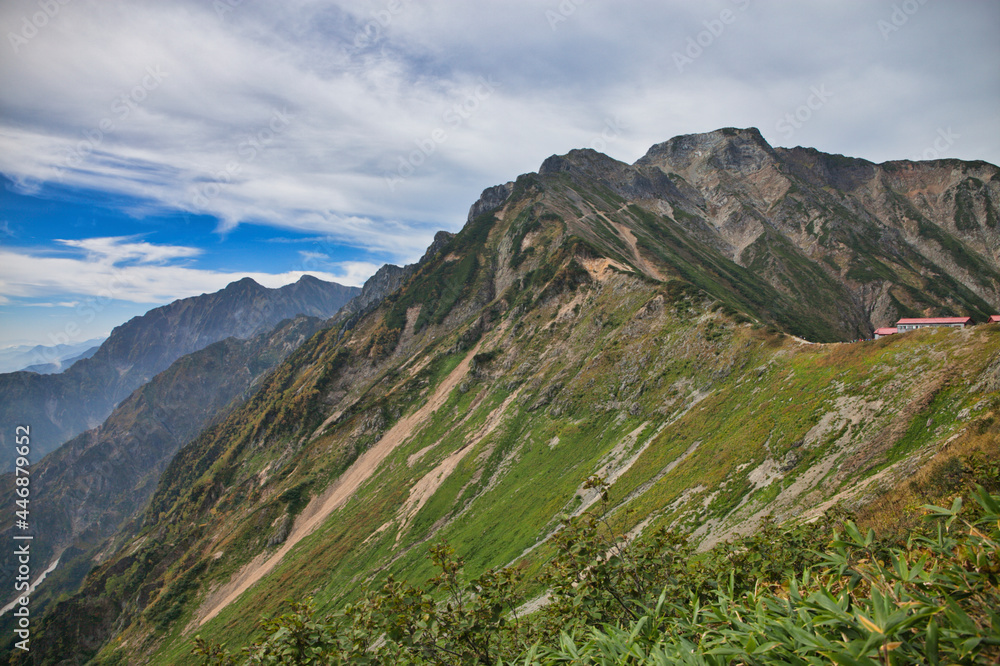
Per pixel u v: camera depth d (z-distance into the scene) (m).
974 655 2.57
